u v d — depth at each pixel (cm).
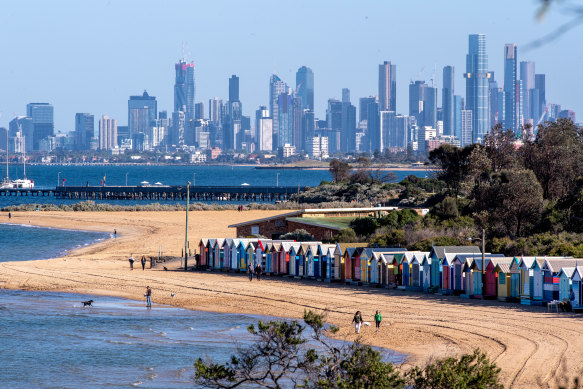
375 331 8850
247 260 14662
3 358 7919
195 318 10150
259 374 6650
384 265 12200
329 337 8575
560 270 9750
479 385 5159
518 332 8394
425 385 5234
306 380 5309
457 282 11156
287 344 5466
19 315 10400
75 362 7750
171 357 7950
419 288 11738
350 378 5156
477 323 9006
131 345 8525
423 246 13700
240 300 11394
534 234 14425
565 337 8019
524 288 10200
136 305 11281
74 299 11844
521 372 6725
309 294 11644
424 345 8069
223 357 7856
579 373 6575
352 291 11856
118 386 6894
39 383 7012
